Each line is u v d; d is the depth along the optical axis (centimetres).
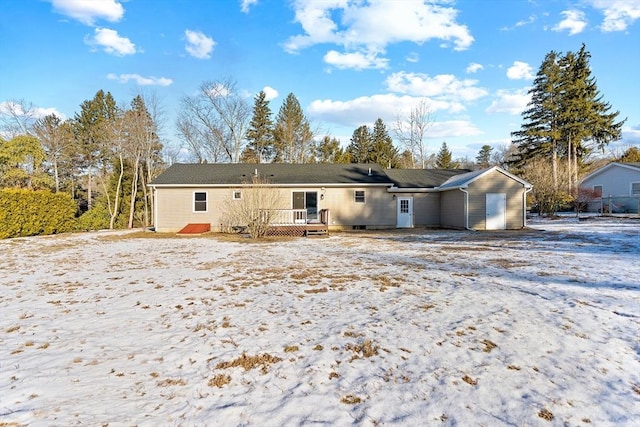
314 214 1916
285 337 402
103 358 349
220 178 1880
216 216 1833
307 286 637
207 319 462
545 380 304
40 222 1638
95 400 274
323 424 246
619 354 354
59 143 2942
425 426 244
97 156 3372
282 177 1944
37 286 648
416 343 382
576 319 449
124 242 1389
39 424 243
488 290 592
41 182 2639
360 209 1945
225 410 262
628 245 1096
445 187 1944
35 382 302
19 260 951
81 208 3366
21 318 468
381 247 1194
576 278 669
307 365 335
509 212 1841
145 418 251
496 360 341
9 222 1484
